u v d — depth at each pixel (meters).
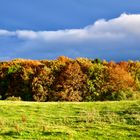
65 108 43.69
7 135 29.19
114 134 30.89
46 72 106.38
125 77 110.75
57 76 107.00
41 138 28.44
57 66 108.81
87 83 106.62
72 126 33.50
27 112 41.31
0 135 29.17
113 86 107.94
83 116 38.19
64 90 104.88
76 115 39.44
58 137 28.97
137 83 114.44
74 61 114.12
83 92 106.00
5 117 38.38
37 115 39.69
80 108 43.47
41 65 109.75
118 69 112.88
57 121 36.12
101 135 30.48
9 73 108.44
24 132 30.05
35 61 112.62
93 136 30.12
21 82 106.56
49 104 46.91
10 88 106.62
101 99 106.19
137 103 44.62
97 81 107.81
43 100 103.44
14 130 30.62
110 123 34.84
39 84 104.25
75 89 105.88
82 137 29.62
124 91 105.94
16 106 44.81
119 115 38.22
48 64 111.56
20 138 28.39
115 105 44.34
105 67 110.94
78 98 104.75
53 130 30.67
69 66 107.19
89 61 116.88
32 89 104.38
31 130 30.73
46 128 31.25
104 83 108.00
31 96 104.38
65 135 29.61
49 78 106.00
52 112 41.41
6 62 112.38
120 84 108.56
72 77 106.38
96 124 34.28
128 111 39.62
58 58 114.88
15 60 113.75
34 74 107.00
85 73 109.00
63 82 105.69
